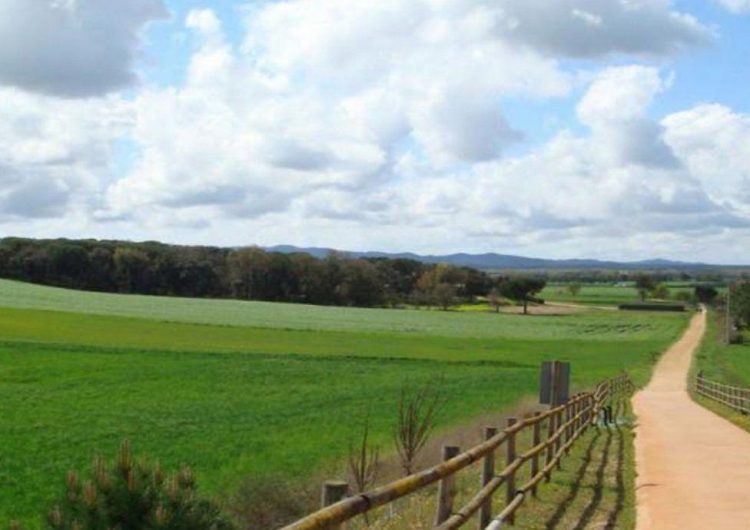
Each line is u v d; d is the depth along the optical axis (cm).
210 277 15200
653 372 7231
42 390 3812
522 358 7488
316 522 548
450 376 5369
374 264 17388
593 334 12156
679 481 1622
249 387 4300
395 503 1416
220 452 2567
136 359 5091
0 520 1775
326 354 6266
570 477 1638
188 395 3897
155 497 977
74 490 978
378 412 3528
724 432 2620
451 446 960
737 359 8869
